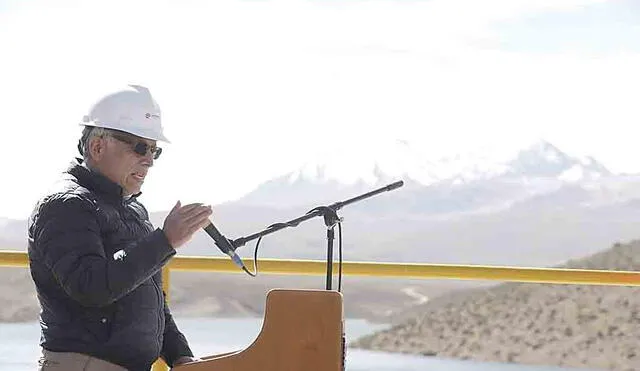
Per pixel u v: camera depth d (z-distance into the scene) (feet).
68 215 14.96
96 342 15.10
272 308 13.83
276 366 13.76
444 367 169.99
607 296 172.45
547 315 172.55
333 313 13.75
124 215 15.70
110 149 15.60
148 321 15.52
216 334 113.50
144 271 14.52
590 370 168.55
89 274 14.44
